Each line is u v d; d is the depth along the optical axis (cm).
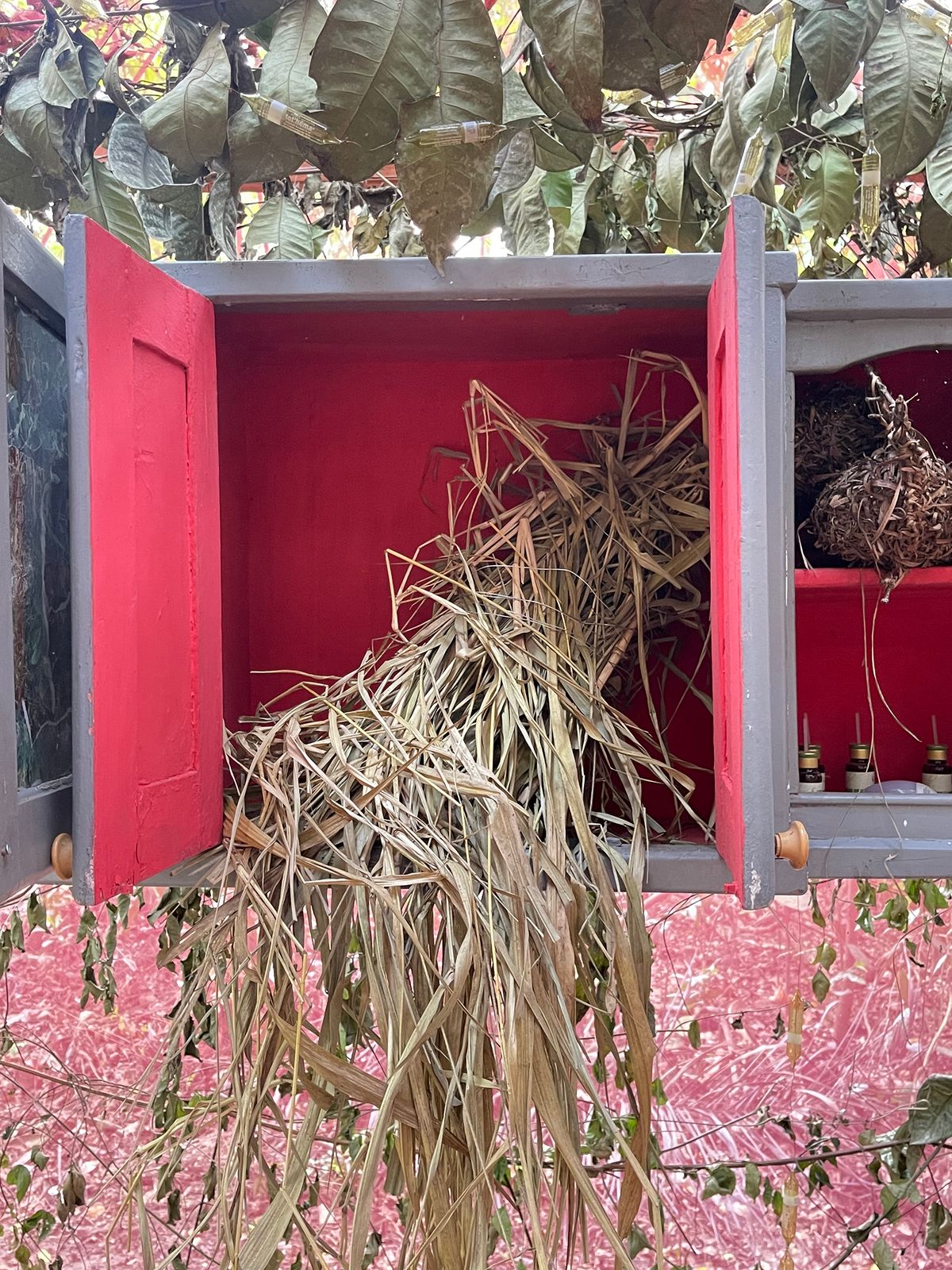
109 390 72
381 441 135
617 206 128
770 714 77
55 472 82
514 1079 73
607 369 133
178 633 85
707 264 92
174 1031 85
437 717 99
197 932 85
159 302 81
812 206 115
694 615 121
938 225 106
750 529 73
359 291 92
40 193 108
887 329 94
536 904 78
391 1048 74
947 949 199
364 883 79
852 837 95
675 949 204
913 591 116
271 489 136
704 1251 189
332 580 136
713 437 89
